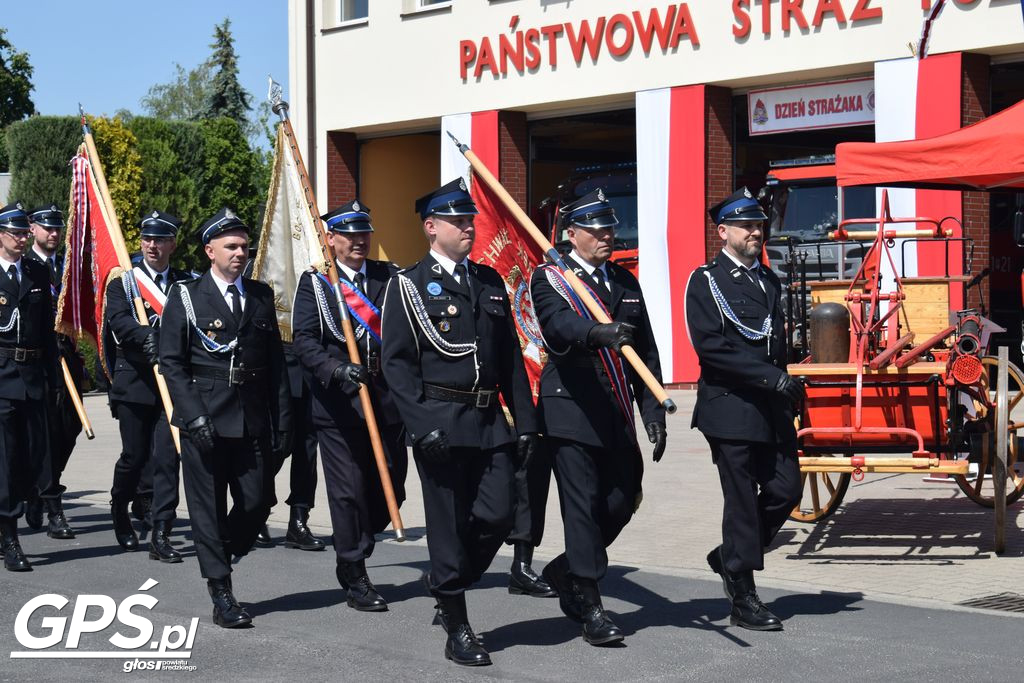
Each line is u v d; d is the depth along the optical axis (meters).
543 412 6.20
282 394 7.05
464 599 6.00
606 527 6.38
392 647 6.25
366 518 7.17
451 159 22.64
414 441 5.90
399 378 5.97
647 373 5.73
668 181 19.77
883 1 17.44
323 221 7.93
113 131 25.67
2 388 8.49
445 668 5.84
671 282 19.77
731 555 6.43
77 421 10.09
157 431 8.67
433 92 22.83
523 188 22.22
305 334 7.06
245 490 6.92
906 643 6.07
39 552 9.05
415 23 23.02
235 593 7.55
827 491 10.38
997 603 6.86
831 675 5.56
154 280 8.99
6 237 8.70
